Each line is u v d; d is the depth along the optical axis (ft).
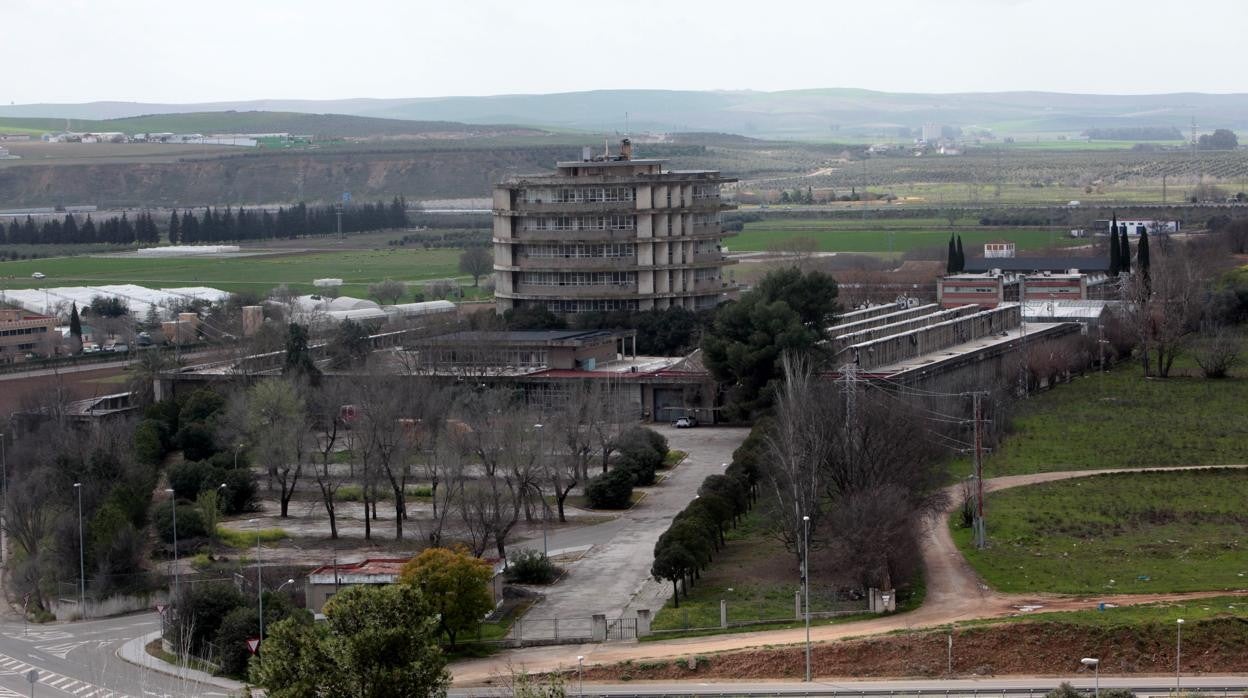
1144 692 473.26
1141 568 614.75
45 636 616.80
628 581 642.63
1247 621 515.50
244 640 547.08
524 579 650.02
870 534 595.06
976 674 502.79
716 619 573.74
